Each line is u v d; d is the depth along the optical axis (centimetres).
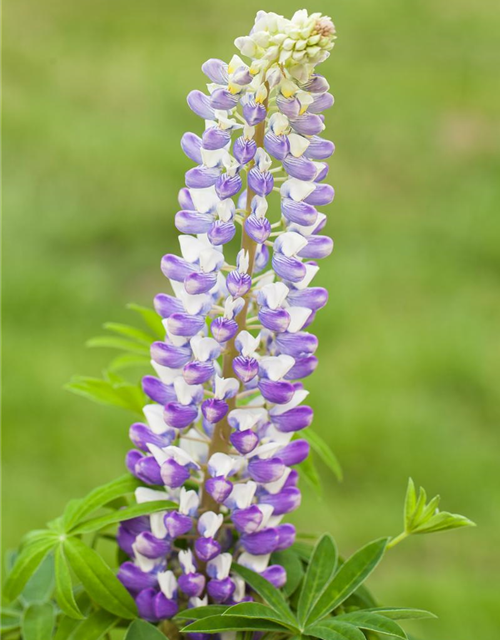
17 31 487
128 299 290
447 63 494
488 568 219
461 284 312
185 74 455
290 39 85
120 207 335
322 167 89
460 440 246
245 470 92
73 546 91
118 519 90
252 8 539
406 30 534
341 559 97
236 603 90
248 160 87
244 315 90
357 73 473
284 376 91
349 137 407
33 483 225
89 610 93
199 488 94
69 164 359
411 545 223
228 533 93
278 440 92
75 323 278
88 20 504
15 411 243
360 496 231
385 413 250
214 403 88
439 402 259
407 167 387
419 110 435
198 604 91
